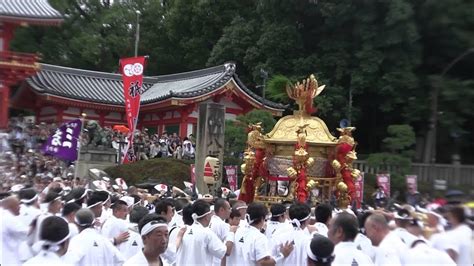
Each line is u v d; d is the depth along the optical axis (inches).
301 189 580.7
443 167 1544.0
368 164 1408.7
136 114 1268.5
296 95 665.0
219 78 1585.9
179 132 1616.6
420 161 1685.5
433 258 263.1
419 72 1662.2
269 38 1651.1
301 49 1664.6
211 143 930.7
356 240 302.0
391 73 1529.3
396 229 357.7
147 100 1635.1
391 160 1365.7
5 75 1519.4
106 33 2314.2
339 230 261.7
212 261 359.6
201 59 2085.4
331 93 1565.0
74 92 1711.4
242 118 1310.3
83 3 2301.9
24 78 1581.0
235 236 358.3
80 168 1205.7
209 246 347.9
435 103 1513.3
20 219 366.9
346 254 256.1
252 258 347.9
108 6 2375.7
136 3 2303.2
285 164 631.8
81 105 1670.8
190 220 360.8
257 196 636.1
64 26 2228.1
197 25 2047.2
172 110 1659.7
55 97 1619.1
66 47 2237.9
